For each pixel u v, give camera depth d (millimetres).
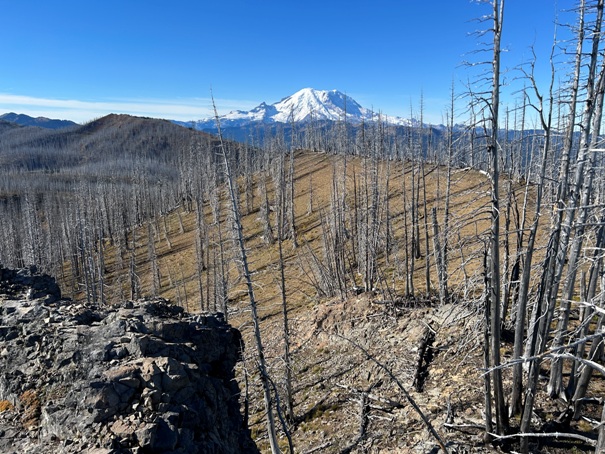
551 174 13336
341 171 74500
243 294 43594
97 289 63906
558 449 13227
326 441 18625
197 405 11586
